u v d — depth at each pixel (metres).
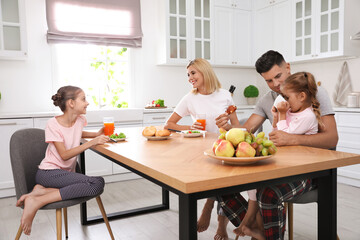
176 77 4.62
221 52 4.62
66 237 2.27
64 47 4.03
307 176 1.21
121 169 3.85
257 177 1.03
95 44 3.96
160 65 4.47
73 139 1.92
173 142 1.76
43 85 3.83
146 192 3.39
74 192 1.68
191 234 0.98
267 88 5.11
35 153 1.93
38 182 1.83
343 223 2.46
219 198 1.62
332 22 3.75
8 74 3.65
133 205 2.97
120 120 3.76
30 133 1.92
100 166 3.72
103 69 4.29
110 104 4.37
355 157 1.26
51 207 1.64
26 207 1.58
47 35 3.71
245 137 1.17
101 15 3.95
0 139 3.20
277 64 1.90
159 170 1.07
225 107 2.50
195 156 1.32
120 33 4.07
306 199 1.59
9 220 2.66
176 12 4.21
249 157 1.10
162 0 4.20
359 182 3.40
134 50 4.31
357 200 2.98
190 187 0.91
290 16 4.26
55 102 1.88
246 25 4.82
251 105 4.96
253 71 5.28
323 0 3.83
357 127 3.38
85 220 2.51
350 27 3.68
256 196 1.47
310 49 4.03
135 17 4.15
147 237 2.28
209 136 2.01
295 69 4.67
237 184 0.99
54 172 1.81
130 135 2.11
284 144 1.51
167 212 2.79
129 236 2.30
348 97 3.63
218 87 2.54
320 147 1.59
